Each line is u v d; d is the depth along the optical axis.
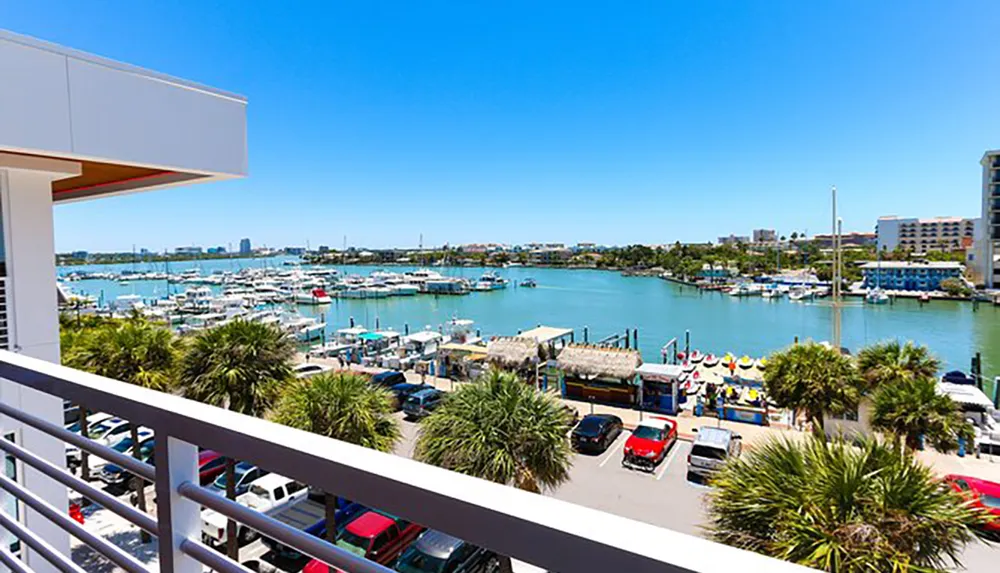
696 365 29.11
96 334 11.52
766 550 4.90
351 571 0.75
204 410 0.95
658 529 0.54
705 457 12.18
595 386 19.52
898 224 104.81
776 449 5.38
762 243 138.50
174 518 0.98
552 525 0.55
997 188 56.38
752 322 48.97
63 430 1.26
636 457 12.86
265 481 8.20
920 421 10.38
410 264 137.00
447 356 24.61
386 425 8.80
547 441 7.54
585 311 58.50
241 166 4.30
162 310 49.81
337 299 69.38
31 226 4.16
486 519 0.60
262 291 68.69
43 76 3.22
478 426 7.52
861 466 4.95
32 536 1.43
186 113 3.94
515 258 147.50
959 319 47.97
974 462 13.22
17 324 4.05
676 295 74.75
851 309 55.22
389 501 0.69
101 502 1.15
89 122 3.42
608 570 0.52
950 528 4.68
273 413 9.09
